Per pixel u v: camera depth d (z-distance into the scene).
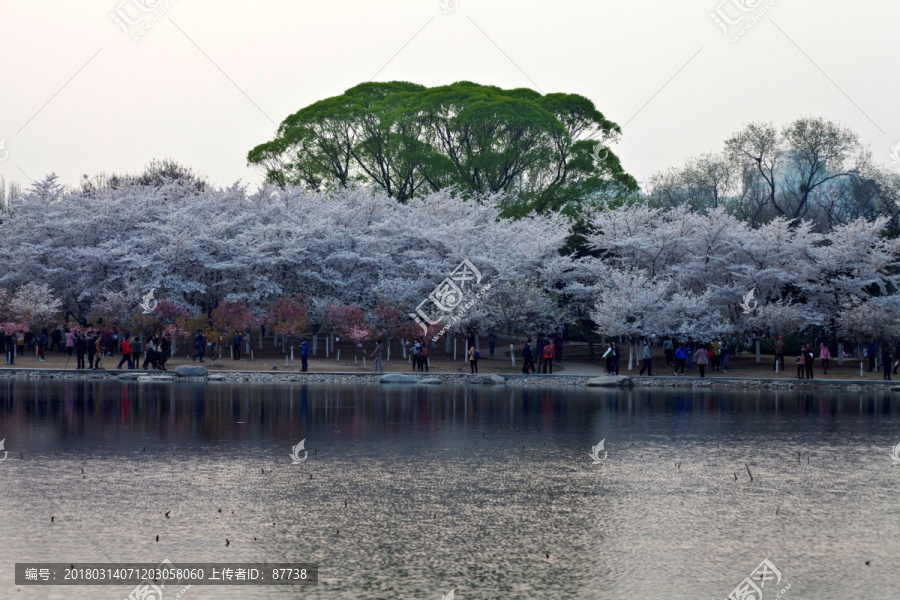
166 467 17.42
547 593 9.85
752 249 55.97
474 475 16.91
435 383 44.59
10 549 11.45
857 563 11.14
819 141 73.88
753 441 22.16
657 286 52.59
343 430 23.70
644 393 39.19
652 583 10.24
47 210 63.38
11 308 50.94
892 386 43.88
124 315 56.31
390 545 11.77
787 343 61.97
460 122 73.31
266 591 9.88
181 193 69.31
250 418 26.27
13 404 29.62
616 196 73.94
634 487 15.81
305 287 63.50
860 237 54.94
